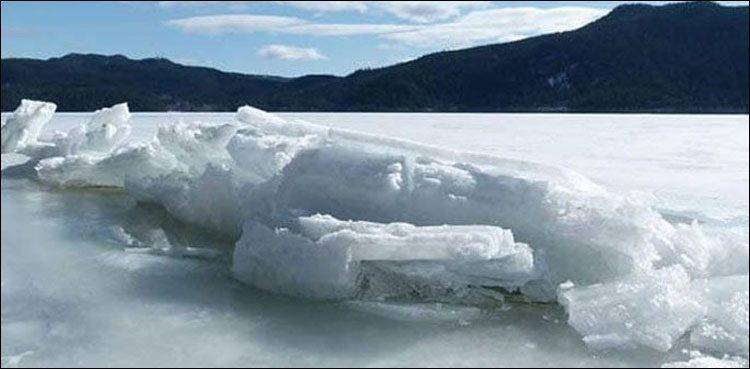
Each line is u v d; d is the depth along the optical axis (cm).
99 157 1094
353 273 566
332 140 727
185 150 912
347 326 522
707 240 602
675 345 485
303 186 664
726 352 474
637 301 502
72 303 578
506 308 559
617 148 1728
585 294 516
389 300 575
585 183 649
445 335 506
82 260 701
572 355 472
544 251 570
